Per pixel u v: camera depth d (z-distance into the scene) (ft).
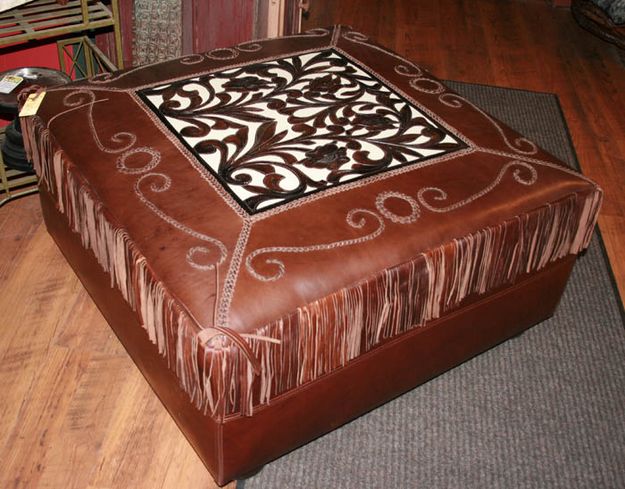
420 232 3.65
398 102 4.71
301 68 5.03
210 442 3.45
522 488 3.96
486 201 3.90
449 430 4.26
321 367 3.45
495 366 4.72
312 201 3.73
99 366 4.48
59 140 4.18
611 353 4.88
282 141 4.21
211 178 3.85
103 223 3.71
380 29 9.48
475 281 3.90
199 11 6.56
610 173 6.86
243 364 3.12
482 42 9.41
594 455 4.17
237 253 3.38
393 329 3.67
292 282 3.29
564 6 10.61
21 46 6.16
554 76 8.68
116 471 3.89
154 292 3.33
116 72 4.83
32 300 4.88
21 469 3.84
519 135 4.56
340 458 4.04
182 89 4.66
